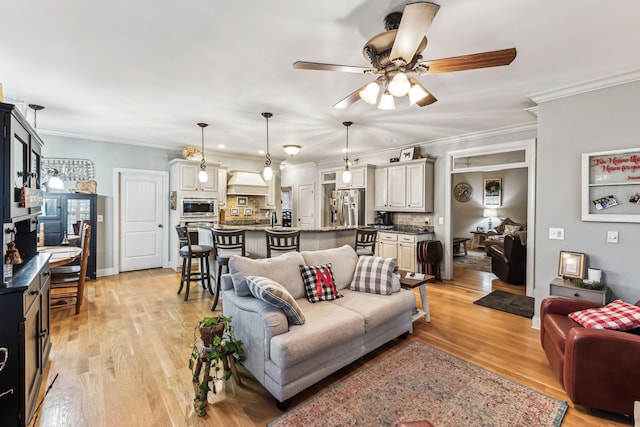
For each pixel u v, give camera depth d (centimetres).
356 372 238
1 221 164
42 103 338
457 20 186
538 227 320
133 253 570
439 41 210
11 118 166
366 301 274
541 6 173
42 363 221
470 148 492
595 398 187
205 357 200
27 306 176
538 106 319
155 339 291
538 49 222
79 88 295
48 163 484
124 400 203
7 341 163
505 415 190
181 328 317
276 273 267
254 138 518
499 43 213
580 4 171
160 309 373
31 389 184
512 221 848
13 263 191
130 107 352
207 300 409
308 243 430
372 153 650
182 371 238
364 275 309
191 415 190
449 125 434
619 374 181
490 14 180
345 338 224
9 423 162
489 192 898
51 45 215
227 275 266
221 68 252
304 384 202
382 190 604
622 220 268
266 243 414
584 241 290
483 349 276
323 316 234
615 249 274
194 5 172
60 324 325
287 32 200
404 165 564
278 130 462
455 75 267
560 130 303
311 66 190
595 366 186
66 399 202
